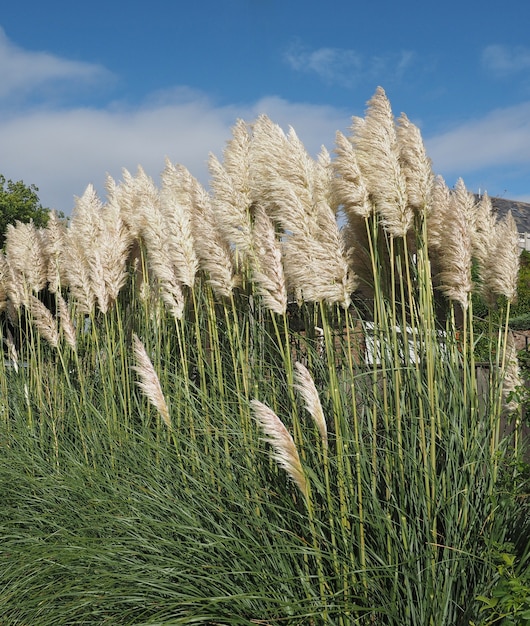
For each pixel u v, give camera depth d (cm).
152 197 710
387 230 436
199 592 365
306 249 403
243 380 485
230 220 511
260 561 368
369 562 360
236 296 570
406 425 395
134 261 733
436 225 456
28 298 774
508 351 462
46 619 403
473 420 397
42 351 787
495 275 436
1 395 744
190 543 396
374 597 354
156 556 386
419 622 339
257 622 347
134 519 433
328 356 389
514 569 357
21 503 543
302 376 350
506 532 390
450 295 423
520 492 384
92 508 473
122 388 616
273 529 386
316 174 507
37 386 712
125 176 730
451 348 435
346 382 418
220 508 411
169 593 366
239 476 442
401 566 350
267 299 413
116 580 387
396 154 427
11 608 429
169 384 556
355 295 484
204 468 450
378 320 433
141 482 473
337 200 448
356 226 468
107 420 574
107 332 645
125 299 743
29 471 582
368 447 395
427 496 361
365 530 373
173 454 480
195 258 542
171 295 555
